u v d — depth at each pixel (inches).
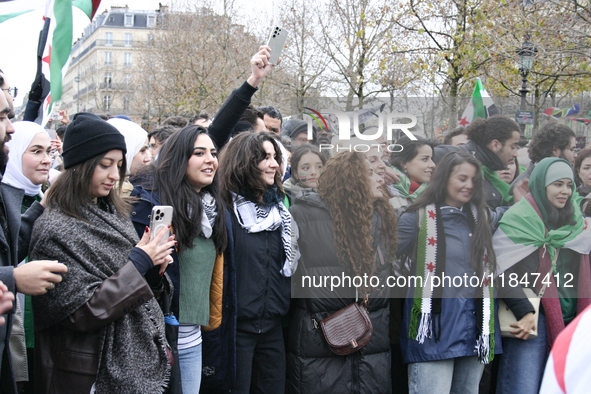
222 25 948.0
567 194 120.6
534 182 120.3
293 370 121.0
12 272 74.0
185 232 101.2
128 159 131.8
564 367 44.9
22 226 88.7
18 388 110.7
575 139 120.2
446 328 119.1
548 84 480.4
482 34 438.9
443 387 120.1
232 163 116.3
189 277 103.8
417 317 119.9
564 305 124.2
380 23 594.2
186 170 103.1
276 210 118.6
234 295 109.8
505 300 124.6
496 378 139.3
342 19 633.6
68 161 83.7
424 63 540.7
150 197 103.0
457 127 118.7
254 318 114.3
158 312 90.0
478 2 464.1
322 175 118.3
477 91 119.9
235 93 122.6
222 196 116.0
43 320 80.7
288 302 120.2
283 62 737.0
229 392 111.3
